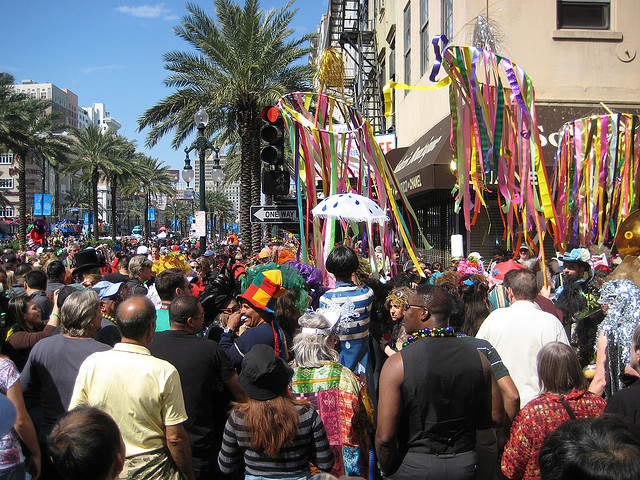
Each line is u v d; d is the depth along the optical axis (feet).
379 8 80.43
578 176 25.25
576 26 42.19
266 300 14.71
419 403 9.54
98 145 146.61
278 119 23.43
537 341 13.26
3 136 109.81
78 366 11.98
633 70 41.86
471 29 39.04
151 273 25.17
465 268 29.91
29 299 16.76
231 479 12.84
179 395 10.63
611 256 27.20
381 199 21.91
